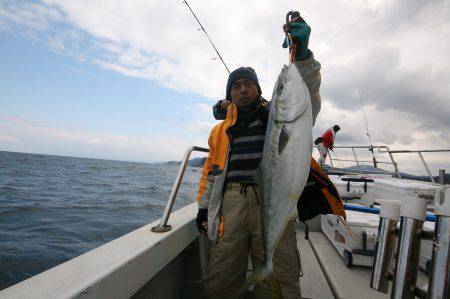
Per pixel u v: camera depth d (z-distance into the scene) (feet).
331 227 10.77
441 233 4.03
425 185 12.88
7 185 59.77
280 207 5.39
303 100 5.50
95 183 78.89
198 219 7.34
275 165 5.57
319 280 8.12
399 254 4.48
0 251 19.29
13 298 3.48
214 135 7.45
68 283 3.90
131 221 31.07
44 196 47.62
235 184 6.77
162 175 149.07
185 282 8.02
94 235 24.86
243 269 6.68
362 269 8.42
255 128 6.99
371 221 8.50
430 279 4.06
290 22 6.06
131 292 4.82
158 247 5.74
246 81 7.14
